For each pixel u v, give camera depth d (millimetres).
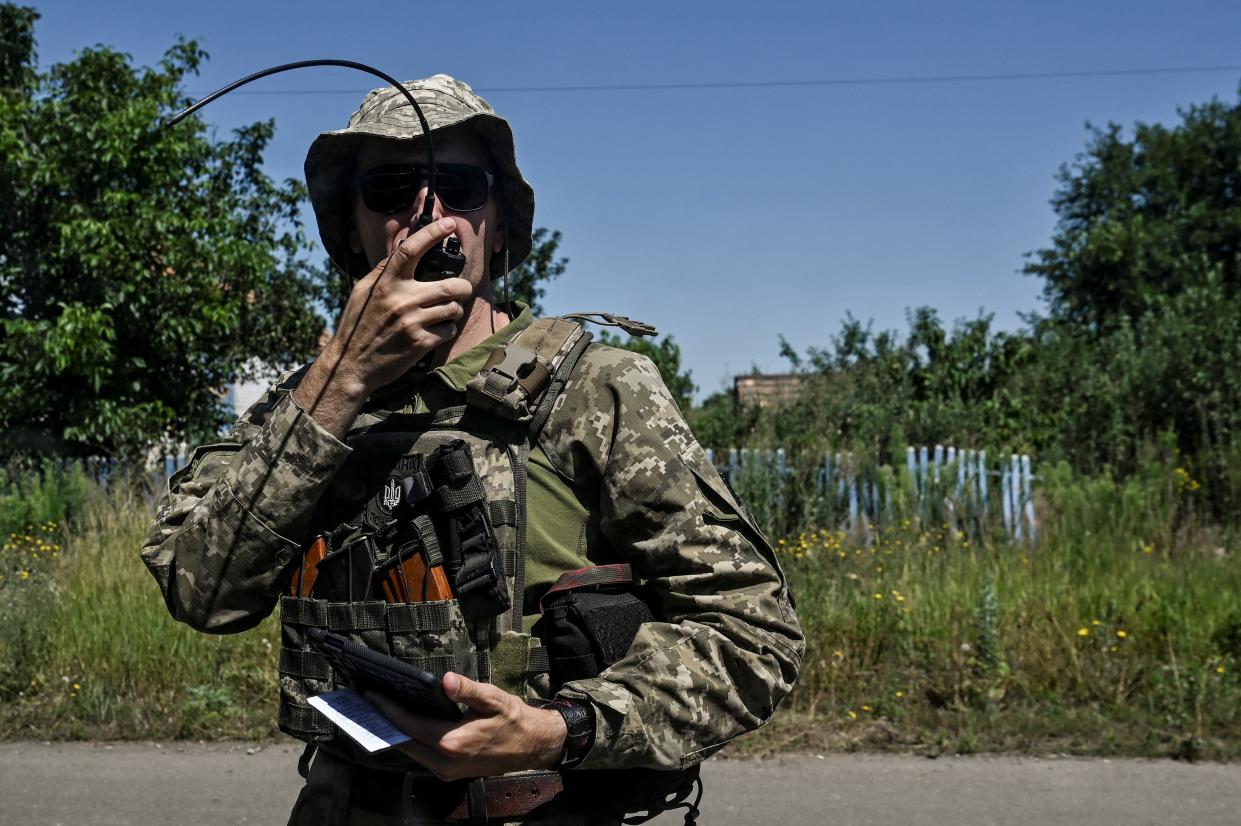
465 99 1555
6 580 6172
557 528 1378
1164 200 24781
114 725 4887
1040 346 13352
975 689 5020
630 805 1360
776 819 3936
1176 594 5883
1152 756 4559
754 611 1335
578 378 1399
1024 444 10898
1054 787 4230
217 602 1400
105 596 5785
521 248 1665
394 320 1322
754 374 11234
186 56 10906
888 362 11656
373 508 1346
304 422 1336
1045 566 6613
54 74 10719
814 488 8367
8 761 4512
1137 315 22219
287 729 1383
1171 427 10172
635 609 1340
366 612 1307
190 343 10594
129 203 10195
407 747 1201
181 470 1644
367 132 1499
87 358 9703
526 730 1197
